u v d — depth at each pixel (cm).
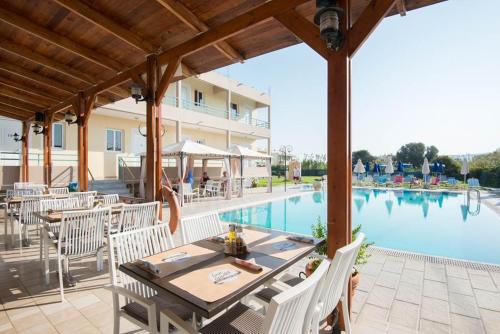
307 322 148
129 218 381
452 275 353
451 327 241
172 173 1326
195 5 314
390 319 253
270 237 257
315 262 284
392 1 216
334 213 241
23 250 456
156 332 168
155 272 174
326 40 224
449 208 1063
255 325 168
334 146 240
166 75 410
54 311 271
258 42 371
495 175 1499
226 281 162
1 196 754
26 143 970
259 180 2192
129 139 1346
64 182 1082
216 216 313
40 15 372
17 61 536
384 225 833
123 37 377
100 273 364
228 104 1745
